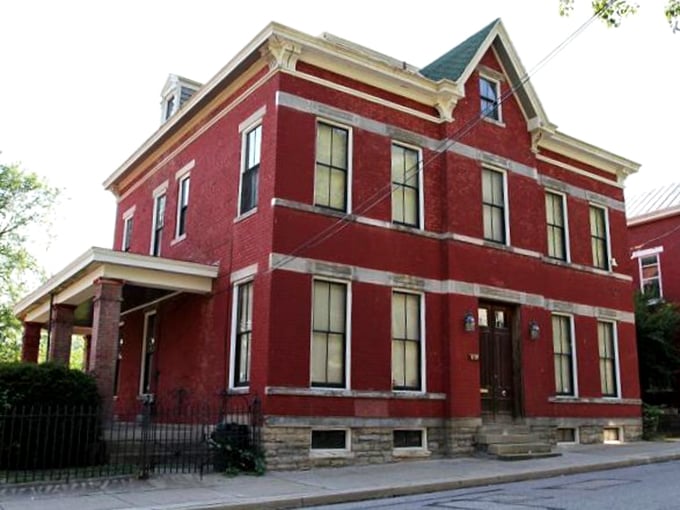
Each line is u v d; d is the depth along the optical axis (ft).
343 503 35.42
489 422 56.95
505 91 64.13
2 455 39.70
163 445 46.47
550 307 64.13
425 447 52.34
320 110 51.65
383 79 55.42
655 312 88.43
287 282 47.62
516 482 42.75
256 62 52.80
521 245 62.08
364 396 49.49
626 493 36.09
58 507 31.68
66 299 59.47
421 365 53.62
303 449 45.78
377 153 54.39
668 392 88.48
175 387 58.90
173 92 74.90
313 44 50.90
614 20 38.58
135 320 70.28
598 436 65.77
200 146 61.77
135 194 76.64
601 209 73.97
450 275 55.57
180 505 32.24
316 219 49.88
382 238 53.16
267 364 45.65
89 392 43.55
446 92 58.03
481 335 58.08
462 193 58.23
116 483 38.11
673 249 95.96
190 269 53.47
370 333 50.96
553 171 68.69
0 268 119.96
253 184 52.24
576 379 65.31
